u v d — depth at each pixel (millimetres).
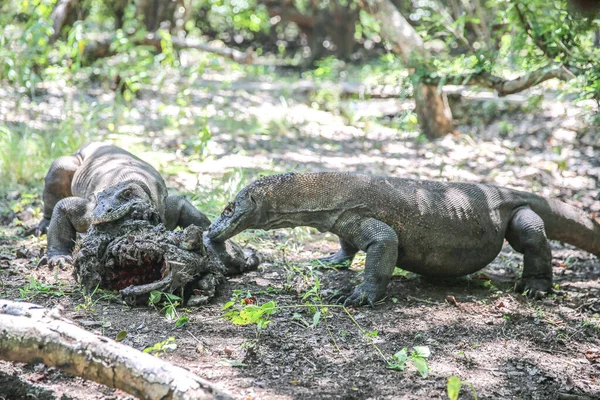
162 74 18922
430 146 16141
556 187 12883
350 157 15188
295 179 7820
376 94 20453
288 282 7926
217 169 13156
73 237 8250
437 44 20469
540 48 10031
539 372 6199
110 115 17031
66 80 18609
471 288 8273
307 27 34875
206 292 7188
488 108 17797
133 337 6266
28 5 17969
